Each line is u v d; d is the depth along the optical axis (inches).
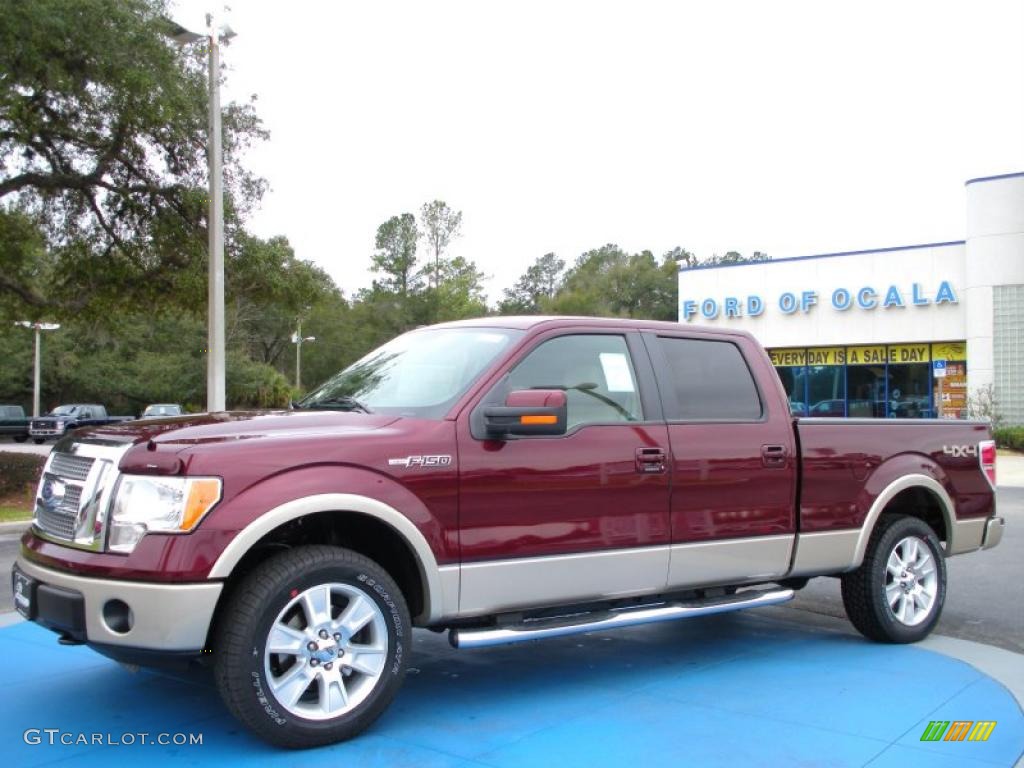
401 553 178.7
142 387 2306.8
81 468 171.2
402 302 3713.1
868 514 238.5
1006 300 1114.1
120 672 213.9
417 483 173.9
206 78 720.3
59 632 167.8
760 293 1304.1
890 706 192.2
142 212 743.7
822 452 231.1
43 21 554.9
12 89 588.1
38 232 738.2
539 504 187.0
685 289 1368.1
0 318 875.4
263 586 158.2
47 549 169.8
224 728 175.6
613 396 205.0
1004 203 1112.2
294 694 161.5
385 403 195.5
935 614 253.1
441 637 255.6
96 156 708.7
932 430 258.5
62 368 2186.3
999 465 916.6
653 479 201.9
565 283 4633.4
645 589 201.9
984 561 390.9
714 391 221.6
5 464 768.3
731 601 215.8
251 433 167.0
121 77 620.1
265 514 157.6
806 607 297.7
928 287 1184.8
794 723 181.0
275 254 769.6
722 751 165.8
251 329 3004.4
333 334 3531.0
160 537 154.2
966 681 210.8
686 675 215.8
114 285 799.1
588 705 192.2
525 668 222.1
